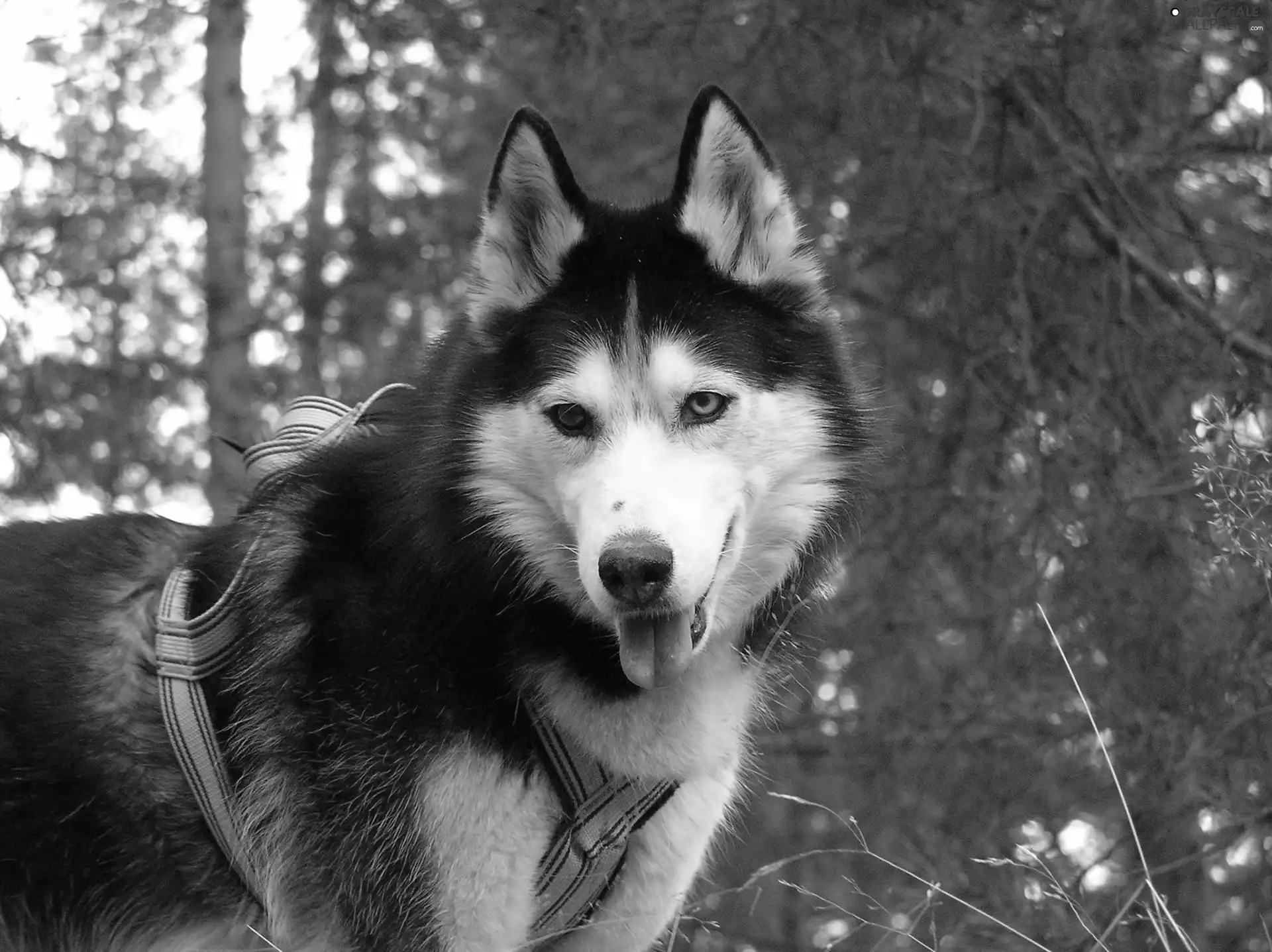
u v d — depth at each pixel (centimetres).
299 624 322
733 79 643
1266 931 476
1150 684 587
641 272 319
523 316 321
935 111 618
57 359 812
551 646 310
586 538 293
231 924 335
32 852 319
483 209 330
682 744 317
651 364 307
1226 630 562
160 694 324
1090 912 539
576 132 723
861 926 464
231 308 773
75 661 325
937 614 684
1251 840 570
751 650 333
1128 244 600
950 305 658
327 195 945
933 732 683
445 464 317
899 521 658
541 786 312
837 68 621
